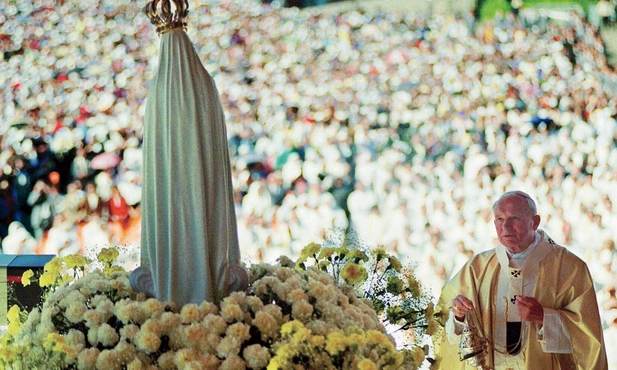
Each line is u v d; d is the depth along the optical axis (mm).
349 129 14617
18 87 15078
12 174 13953
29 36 15711
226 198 3023
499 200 4746
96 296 2859
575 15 15695
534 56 15359
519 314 4492
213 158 3000
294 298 2818
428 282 12273
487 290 4699
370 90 15102
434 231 12734
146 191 3020
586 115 14680
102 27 15719
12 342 2973
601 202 12867
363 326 2885
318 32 16047
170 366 2631
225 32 16016
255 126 14750
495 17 15766
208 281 2912
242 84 15461
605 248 12305
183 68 2988
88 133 14555
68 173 14234
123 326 2764
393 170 13688
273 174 14047
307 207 13359
